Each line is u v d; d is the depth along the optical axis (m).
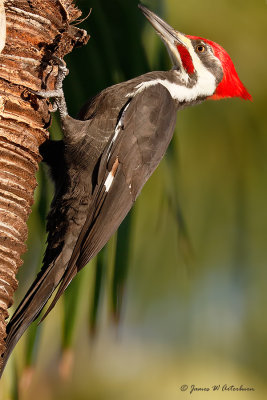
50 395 14.62
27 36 8.53
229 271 14.03
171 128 10.20
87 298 10.20
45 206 9.92
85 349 14.91
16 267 8.20
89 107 9.83
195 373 14.91
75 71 9.95
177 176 10.16
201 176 13.12
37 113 8.51
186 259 9.95
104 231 9.38
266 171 12.98
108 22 9.98
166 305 14.43
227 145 12.95
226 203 13.28
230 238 13.70
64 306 9.52
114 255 9.78
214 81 11.19
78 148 9.52
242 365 15.02
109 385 14.95
